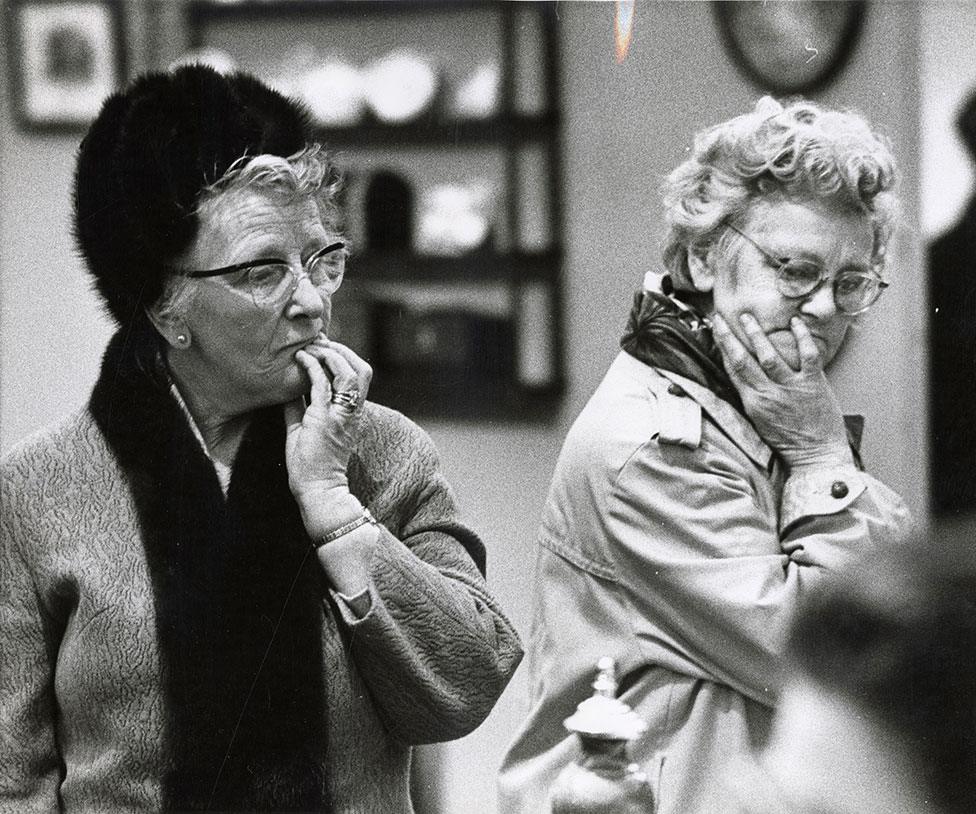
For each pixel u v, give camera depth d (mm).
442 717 2701
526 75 5148
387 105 5410
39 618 2754
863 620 1374
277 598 2682
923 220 4223
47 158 5227
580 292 4941
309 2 5418
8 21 5246
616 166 4684
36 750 2750
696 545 2928
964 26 4285
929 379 3975
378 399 5207
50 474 2762
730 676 2877
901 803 1334
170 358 2775
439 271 5227
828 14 4270
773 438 3002
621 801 2717
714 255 3035
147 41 5391
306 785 2662
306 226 2707
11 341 5031
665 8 4418
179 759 2672
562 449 3121
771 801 1399
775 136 2953
